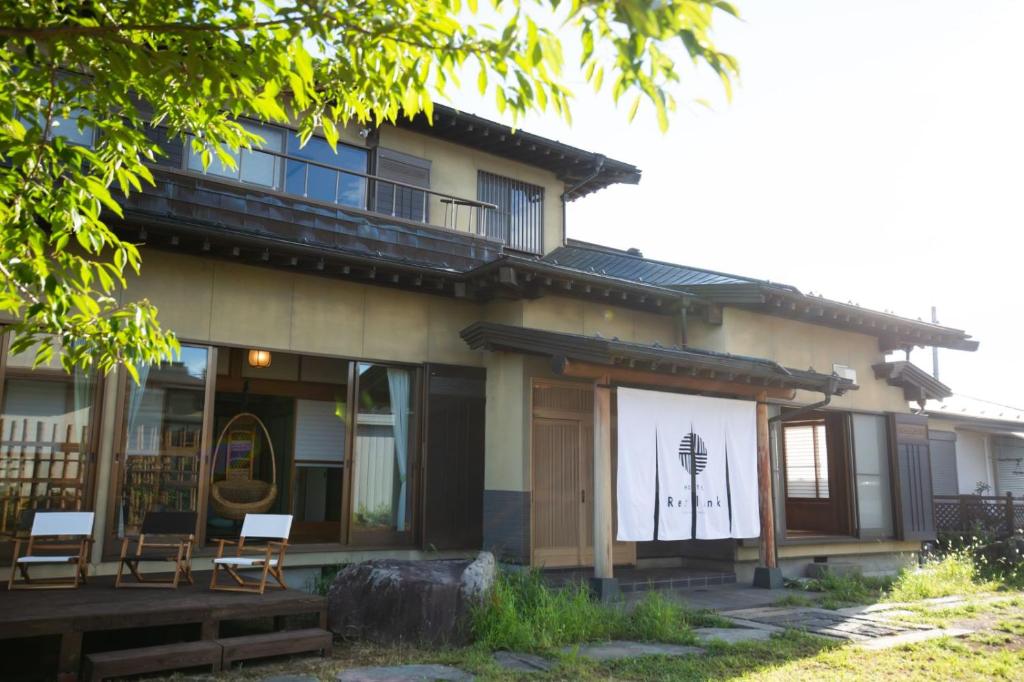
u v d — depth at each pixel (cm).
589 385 1046
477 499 991
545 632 680
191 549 778
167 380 828
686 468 952
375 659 620
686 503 945
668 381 939
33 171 362
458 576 707
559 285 986
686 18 220
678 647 681
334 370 1245
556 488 1018
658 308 1126
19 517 738
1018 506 1443
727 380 984
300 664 602
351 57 335
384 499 954
